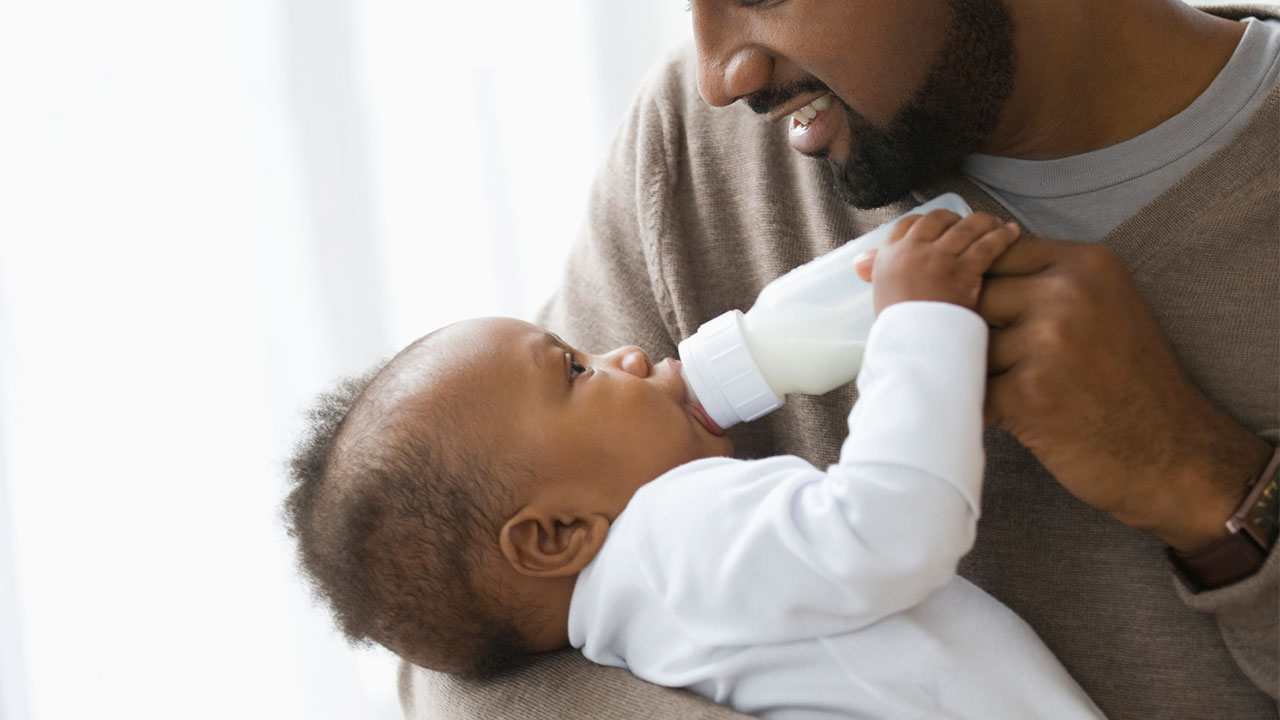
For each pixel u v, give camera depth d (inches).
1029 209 36.6
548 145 68.5
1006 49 33.7
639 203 44.2
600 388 35.8
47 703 64.0
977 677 30.9
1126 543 33.8
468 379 35.6
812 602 29.8
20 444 62.6
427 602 35.1
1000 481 35.8
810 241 41.4
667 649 33.3
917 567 27.8
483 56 67.0
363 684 67.7
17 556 62.9
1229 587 29.9
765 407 34.9
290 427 64.9
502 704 34.5
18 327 62.2
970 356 28.0
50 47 61.1
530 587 35.4
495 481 34.9
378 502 35.0
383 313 66.9
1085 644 34.3
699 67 35.3
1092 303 29.0
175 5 62.4
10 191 61.4
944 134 34.7
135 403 64.0
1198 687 32.8
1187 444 29.7
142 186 63.1
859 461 28.0
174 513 64.9
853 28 32.9
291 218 65.1
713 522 31.5
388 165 66.5
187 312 64.2
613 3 67.8
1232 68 34.2
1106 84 34.7
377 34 65.4
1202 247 32.5
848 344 33.1
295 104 64.4
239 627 65.9
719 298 43.2
